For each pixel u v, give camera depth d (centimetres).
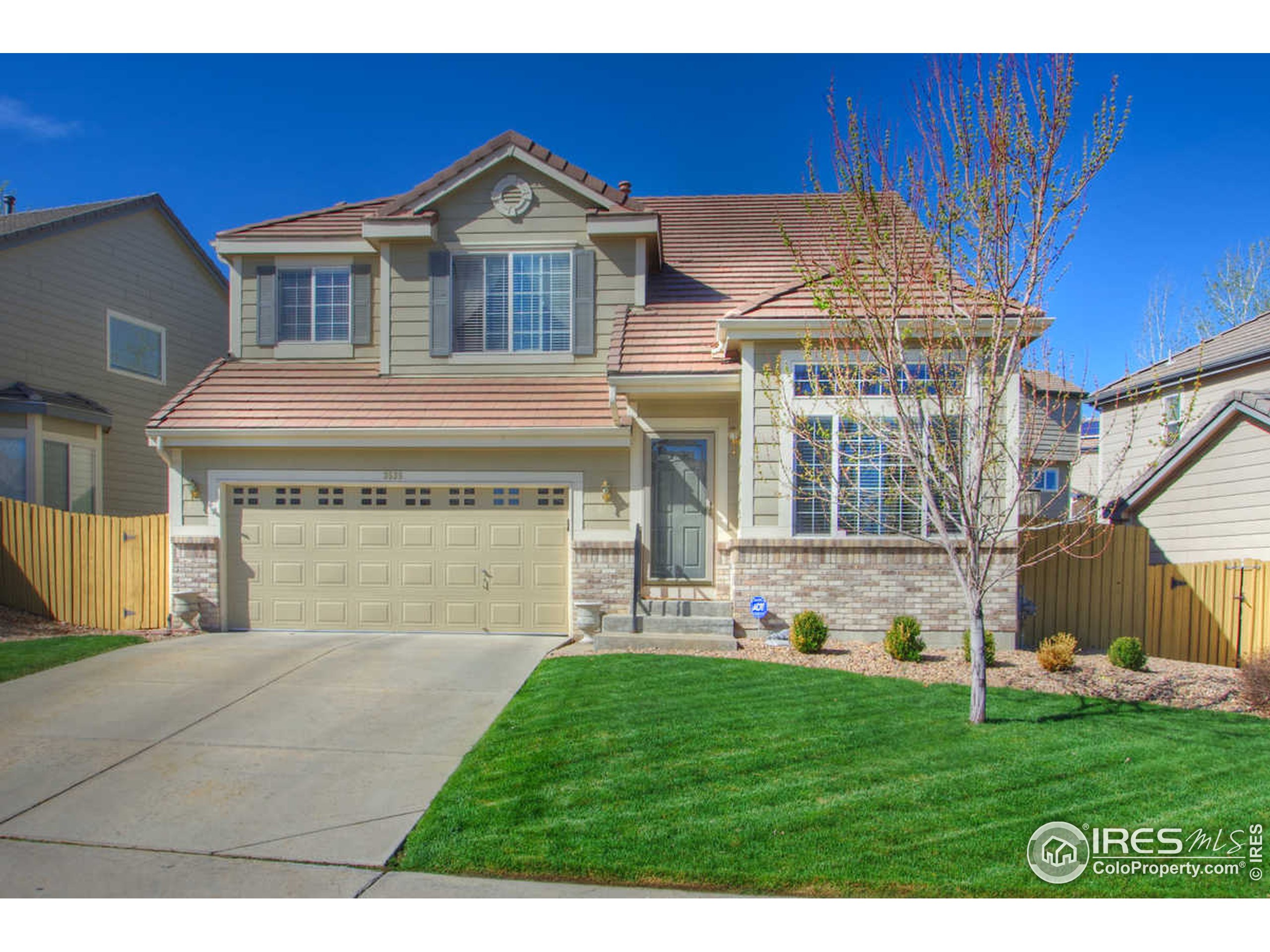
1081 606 1248
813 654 1040
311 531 1277
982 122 751
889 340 804
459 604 1261
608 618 1127
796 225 1562
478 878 496
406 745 720
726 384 1169
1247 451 1330
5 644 1111
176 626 1270
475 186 1376
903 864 506
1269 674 859
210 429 1245
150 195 1883
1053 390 1426
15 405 1489
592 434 1220
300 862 516
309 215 1490
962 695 858
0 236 1504
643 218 1319
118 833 554
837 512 1119
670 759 668
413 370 1370
